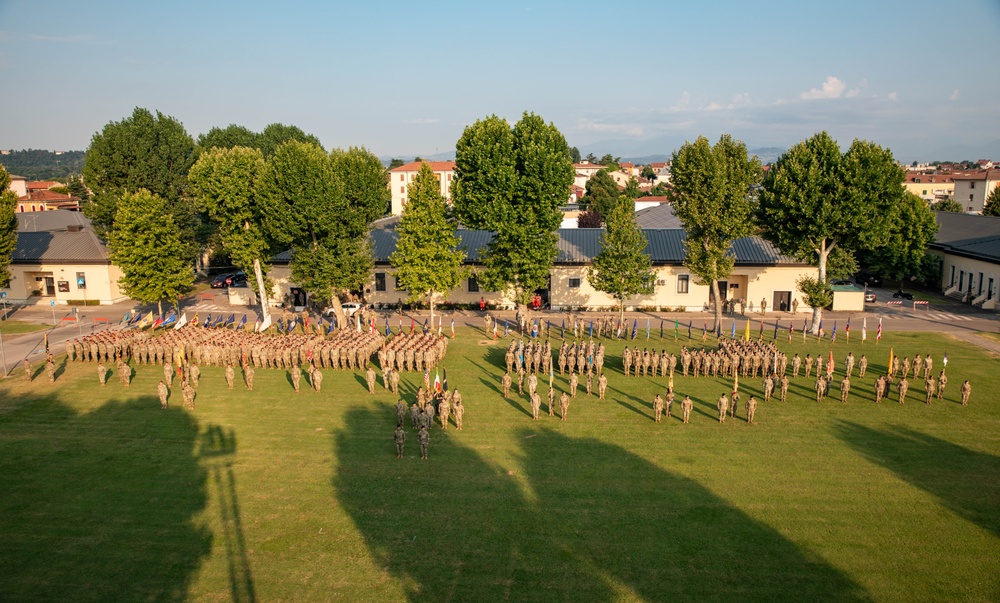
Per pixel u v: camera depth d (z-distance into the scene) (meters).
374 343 39.84
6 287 60.44
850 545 19.48
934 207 98.38
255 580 18.06
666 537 19.95
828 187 45.69
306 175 44.38
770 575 18.08
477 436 27.77
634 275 44.88
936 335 45.75
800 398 32.41
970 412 30.30
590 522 20.83
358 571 18.41
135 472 24.66
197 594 17.50
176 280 49.44
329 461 25.42
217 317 54.31
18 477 24.28
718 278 45.53
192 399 31.70
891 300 59.72
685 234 59.59
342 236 47.38
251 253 47.41
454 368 38.12
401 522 20.91
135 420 29.95
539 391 33.69
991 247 58.84
